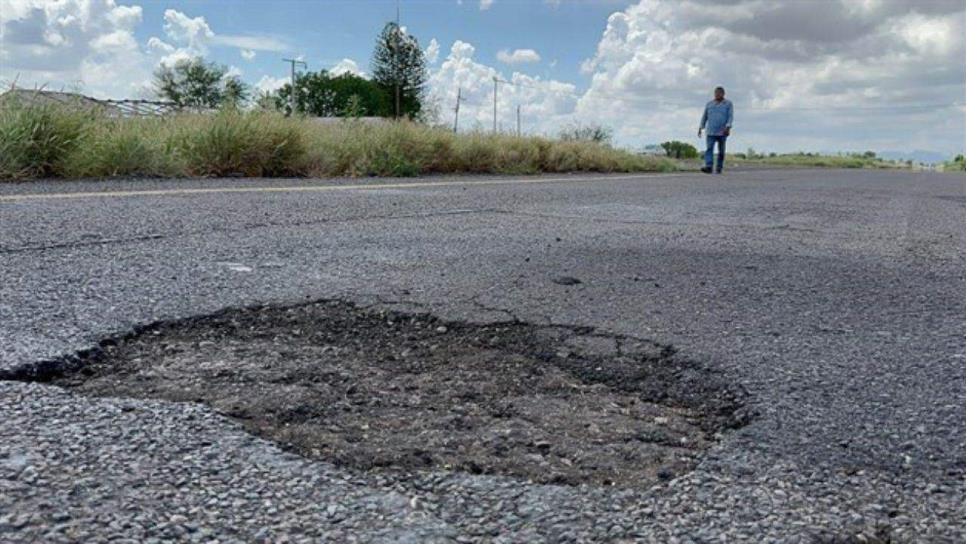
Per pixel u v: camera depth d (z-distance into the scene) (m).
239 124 9.34
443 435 1.58
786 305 2.79
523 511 1.26
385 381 1.90
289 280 2.89
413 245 3.83
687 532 1.21
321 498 1.28
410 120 13.76
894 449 1.54
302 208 5.25
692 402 1.83
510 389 1.88
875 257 4.00
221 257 3.30
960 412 1.74
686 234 4.69
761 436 1.60
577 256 3.68
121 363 1.94
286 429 1.58
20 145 7.41
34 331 2.10
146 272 2.93
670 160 20.59
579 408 1.77
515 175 12.29
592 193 7.99
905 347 2.27
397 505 1.27
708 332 2.40
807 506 1.30
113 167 7.98
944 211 7.32
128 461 1.36
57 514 1.18
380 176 10.48
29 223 4.00
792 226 5.44
